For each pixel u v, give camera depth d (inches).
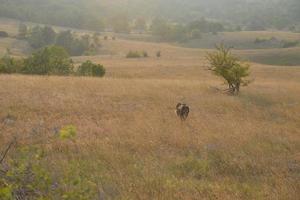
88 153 554.6
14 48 6343.5
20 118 778.2
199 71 2844.5
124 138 661.3
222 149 635.5
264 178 517.0
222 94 1389.0
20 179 290.8
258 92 1520.7
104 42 7190.0
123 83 1396.4
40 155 339.0
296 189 461.4
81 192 306.2
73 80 1354.6
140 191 416.5
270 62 4591.5
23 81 1230.3
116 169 494.6
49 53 2155.5
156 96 1175.0
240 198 425.7
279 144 713.6
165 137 687.7
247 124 885.2
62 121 773.9
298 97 1440.7
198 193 426.9
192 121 856.9
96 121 804.6
